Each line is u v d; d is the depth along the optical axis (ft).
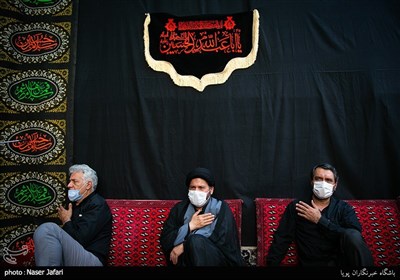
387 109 8.50
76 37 9.25
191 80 8.83
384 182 8.43
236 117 8.82
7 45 9.11
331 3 8.95
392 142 8.43
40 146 8.98
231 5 9.14
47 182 8.89
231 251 6.87
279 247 7.23
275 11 9.00
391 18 8.78
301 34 8.89
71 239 6.82
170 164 8.87
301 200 7.54
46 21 9.30
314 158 8.63
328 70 8.71
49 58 9.20
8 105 9.00
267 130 8.71
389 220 7.79
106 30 9.28
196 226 6.89
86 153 9.05
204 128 8.85
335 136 8.56
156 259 7.91
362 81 8.61
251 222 8.54
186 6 9.20
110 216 7.91
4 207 8.72
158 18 9.10
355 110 8.59
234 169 8.73
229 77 8.86
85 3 9.37
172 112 8.94
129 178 8.91
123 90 9.07
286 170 8.64
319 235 6.94
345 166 8.51
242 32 8.88
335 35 8.82
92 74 9.19
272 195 8.63
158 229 8.12
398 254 7.57
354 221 6.97
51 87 9.12
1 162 8.81
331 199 7.40
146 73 9.06
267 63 8.84
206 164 8.82
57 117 9.05
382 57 8.63
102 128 9.06
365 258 6.15
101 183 8.98
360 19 8.82
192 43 8.95
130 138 8.97
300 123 8.70
